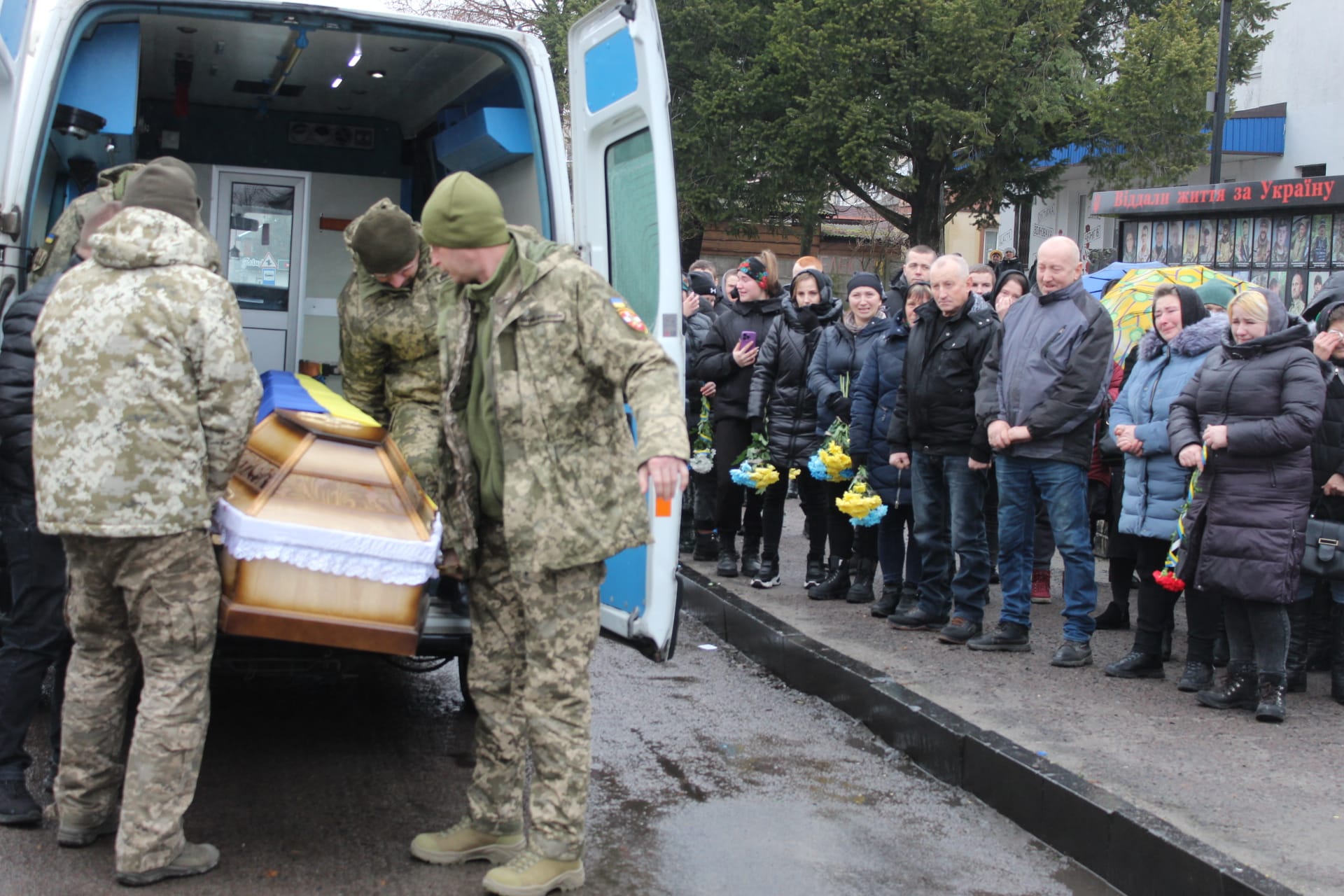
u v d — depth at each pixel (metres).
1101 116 25.09
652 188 4.49
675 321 4.36
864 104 24.80
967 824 4.30
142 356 3.25
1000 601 7.53
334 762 4.56
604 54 4.79
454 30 5.04
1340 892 3.40
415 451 4.15
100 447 3.23
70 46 4.38
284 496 3.45
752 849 3.93
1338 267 12.90
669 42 27.27
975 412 6.08
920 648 6.15
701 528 8.75
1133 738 4.78
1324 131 25.14
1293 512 5.02
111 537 3.24
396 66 6.04
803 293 7.50
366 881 3.51
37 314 3.75
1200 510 5.20
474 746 4.80
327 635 3.44
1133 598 7.77
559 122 5.17
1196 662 5.51
